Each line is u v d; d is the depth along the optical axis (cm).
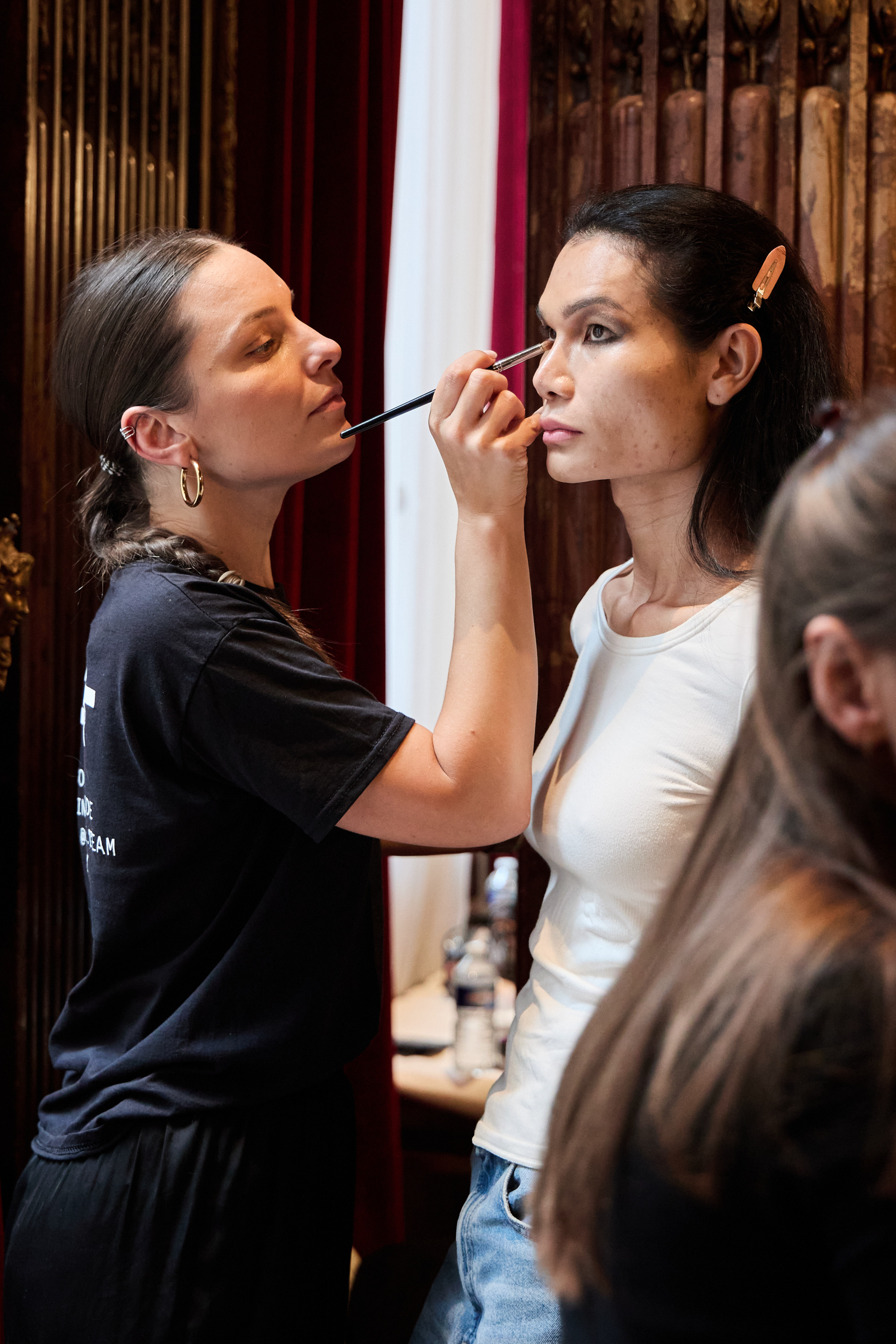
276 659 111
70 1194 112
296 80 186
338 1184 121
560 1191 61
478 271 294
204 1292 109
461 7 280
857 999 51
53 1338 110
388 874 205
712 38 162
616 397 106
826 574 54
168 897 117
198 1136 111
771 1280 52
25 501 157
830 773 56
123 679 113
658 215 106
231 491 127
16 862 158
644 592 116
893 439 53
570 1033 106
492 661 114
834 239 164
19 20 155
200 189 179
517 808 112
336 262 196
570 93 172
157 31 172
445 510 294
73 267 162
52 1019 163
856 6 161
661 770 103
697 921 60
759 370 109
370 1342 140
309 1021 114
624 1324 56
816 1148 50
